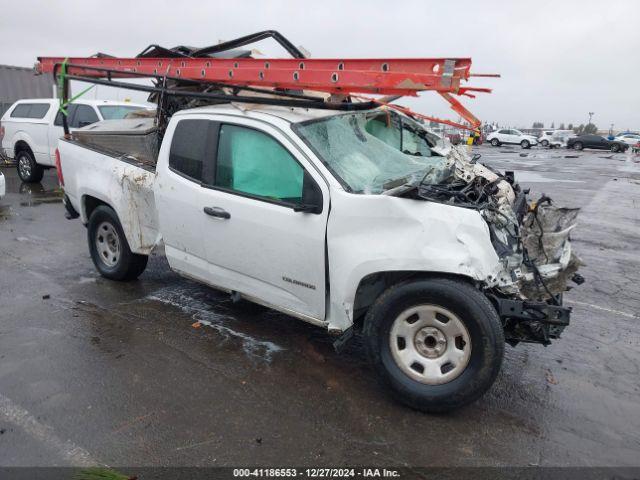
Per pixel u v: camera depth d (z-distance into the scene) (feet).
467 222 11.06
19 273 19.97
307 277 12.70
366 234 11.63
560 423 11.52
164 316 16.37
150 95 17.97
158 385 12.49
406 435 10.89
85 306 16.98
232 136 13.94
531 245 12.03
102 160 17.88
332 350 14.47
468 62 11.31
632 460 10.36
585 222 35.09
